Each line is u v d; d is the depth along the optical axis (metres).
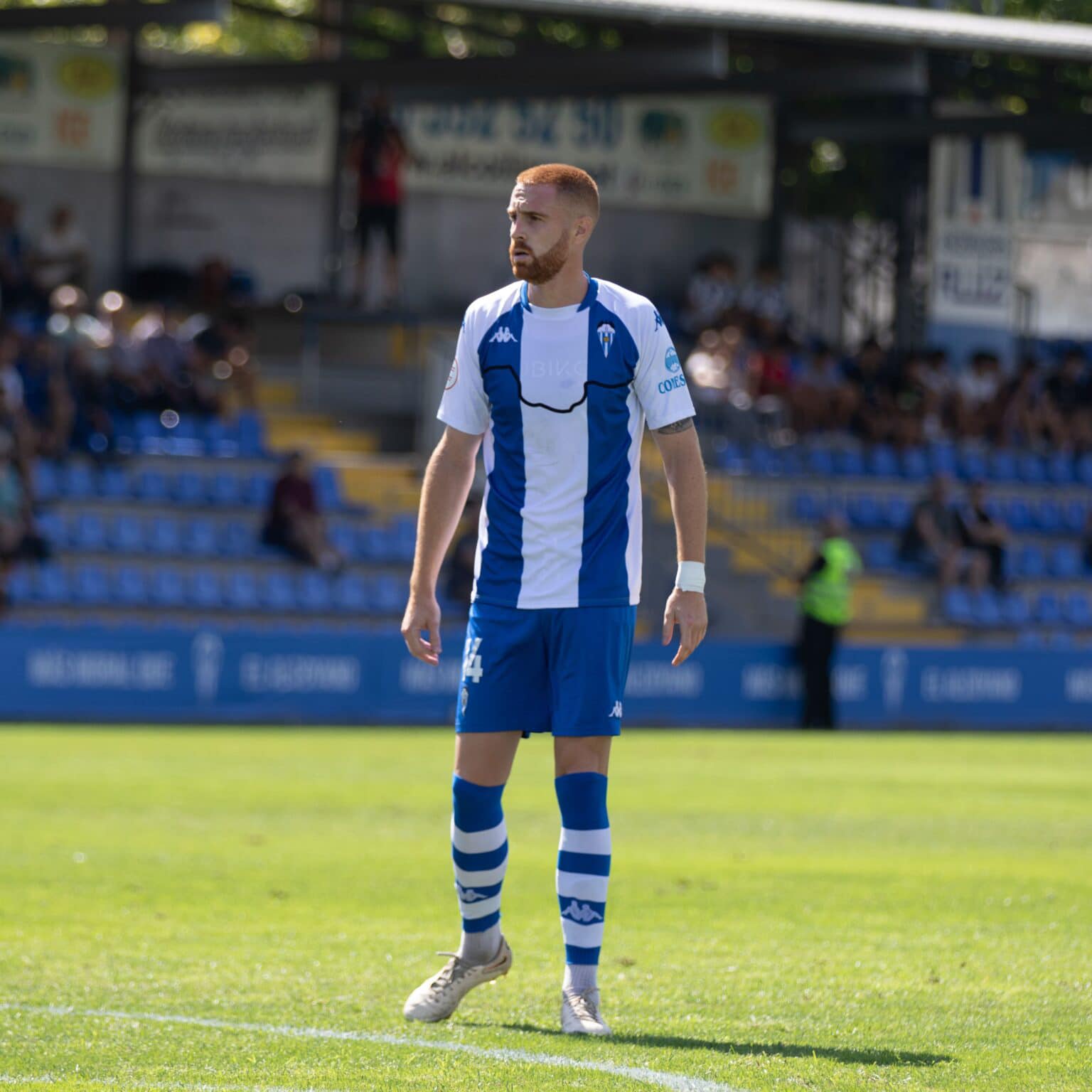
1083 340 111.62
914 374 95.69
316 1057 15.35
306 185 100.38
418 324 93.44
